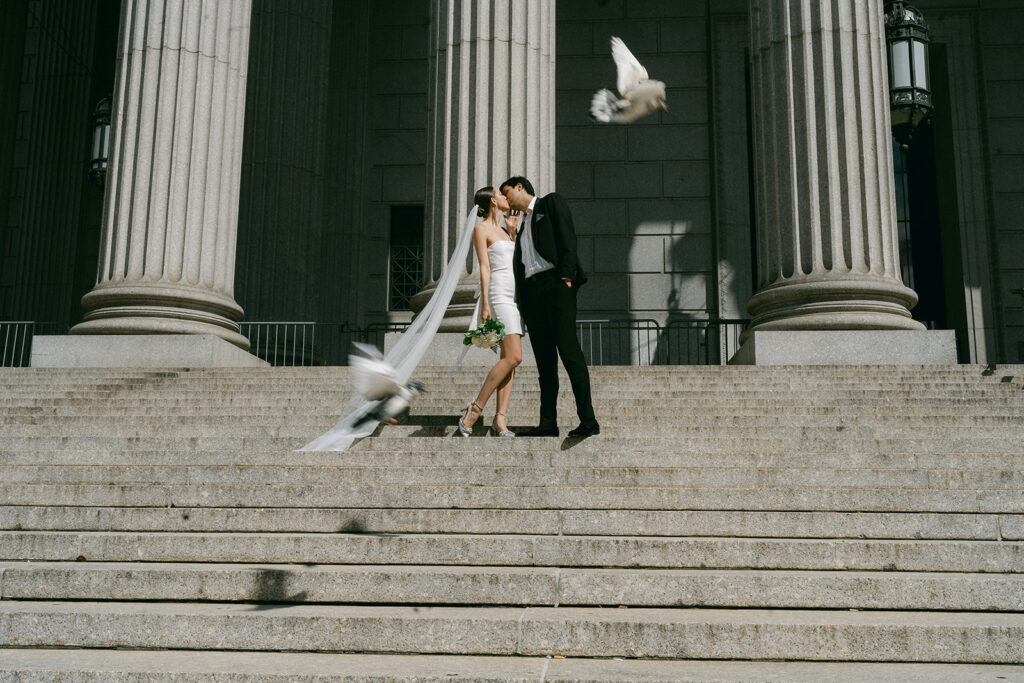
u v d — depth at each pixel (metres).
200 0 13.30
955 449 6.48
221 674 3.31
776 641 3.59
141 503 5.56
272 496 5.45
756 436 6.80
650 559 4.51
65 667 3.39
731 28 19.22
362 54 19.67
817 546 4.47
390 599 4.16
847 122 12.01
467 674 3.27
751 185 18.62
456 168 12.60
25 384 10.26
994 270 17.69
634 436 6.47
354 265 18.86
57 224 19.62
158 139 12.73
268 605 4.16
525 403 8.64
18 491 5.67
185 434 7.76
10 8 20.17
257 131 16.52
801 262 11.87
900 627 3.57
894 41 13.36
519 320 6.82
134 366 11.87
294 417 8.04
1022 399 8.59
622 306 18.42
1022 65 18.44
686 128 19.02
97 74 20.61
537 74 12.86
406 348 6.68
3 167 19.73
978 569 4.38
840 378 9.61
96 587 4.28
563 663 3.51
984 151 18.19
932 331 11.32
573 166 19.05
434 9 13.41
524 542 4.59
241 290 15.87
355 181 19.19
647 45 19.36
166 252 12.49
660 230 18.67
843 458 6.01
